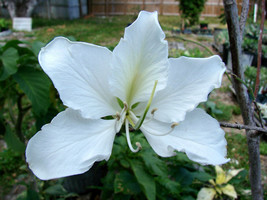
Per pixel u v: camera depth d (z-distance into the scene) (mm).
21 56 193
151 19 97
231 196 297
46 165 85
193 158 96
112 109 108
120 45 96
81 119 95
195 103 102
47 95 191
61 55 88
